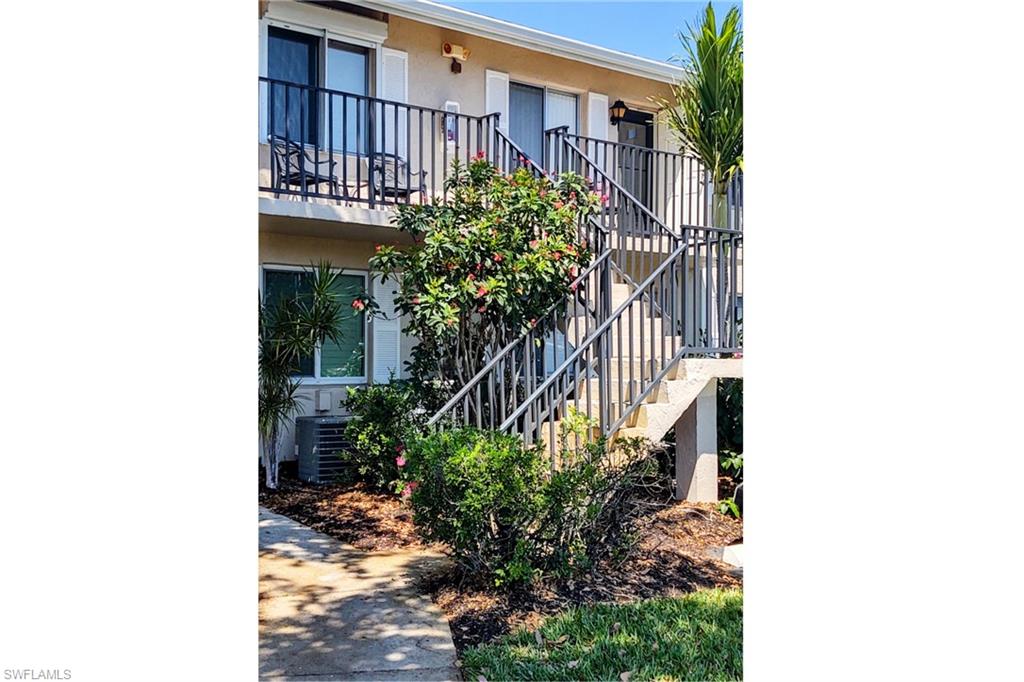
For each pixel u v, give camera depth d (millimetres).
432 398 7078
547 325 6516
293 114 8594
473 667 3881
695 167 11273
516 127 10328
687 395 6383
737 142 8844
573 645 4148
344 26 8727
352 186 8359
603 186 8359
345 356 8914
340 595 4707
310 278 8625
